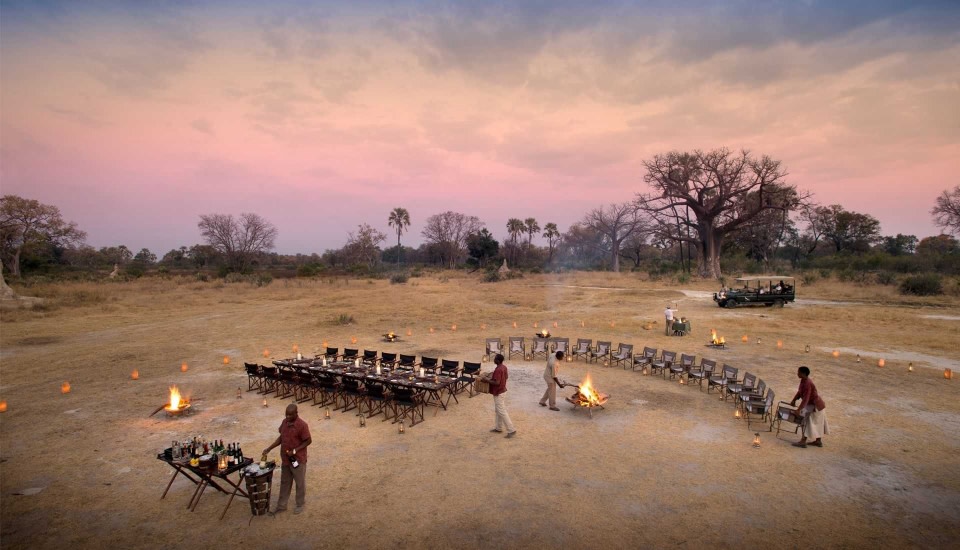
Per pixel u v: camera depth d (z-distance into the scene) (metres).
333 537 6.39
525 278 65.94
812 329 23.36
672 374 14.99
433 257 114.31
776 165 55.62
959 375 14.69
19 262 68.06
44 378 14.80
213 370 15.80
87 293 38.09
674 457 8.88
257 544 6.26
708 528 6.55
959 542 6.21
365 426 10.57
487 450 9.23
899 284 41.31
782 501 7.26
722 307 32.56
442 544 6.20
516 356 17.97
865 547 6.12
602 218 89.94
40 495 7.57
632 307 33.53
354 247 99.88
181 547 6.21
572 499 7.34
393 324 25.53
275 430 10.39
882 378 14.36
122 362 16.91
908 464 8.53
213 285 51.09
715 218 64.56
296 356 15.80
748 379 12.30
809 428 9.28
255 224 73.12
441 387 11.48
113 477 8.19
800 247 93.25
